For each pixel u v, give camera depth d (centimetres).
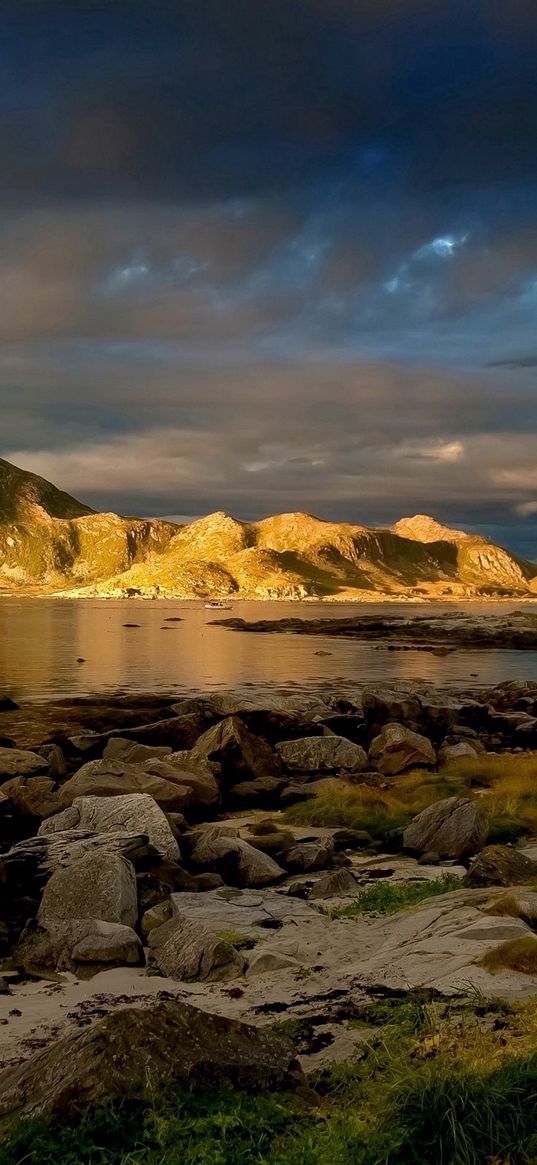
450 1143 505
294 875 1529
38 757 2717
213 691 5262
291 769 2758
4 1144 514
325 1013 767
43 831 1734
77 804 1773
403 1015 717
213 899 1284
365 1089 580
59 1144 511
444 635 13162
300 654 9000
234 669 7019
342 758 2767
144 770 2291
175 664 7431
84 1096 541
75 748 3120
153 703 4569
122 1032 585
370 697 3897
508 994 747
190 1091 558
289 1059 608
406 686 5222
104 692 5178
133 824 1661
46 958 1041
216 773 2478
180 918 1117
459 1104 530
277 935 1091
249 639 11844
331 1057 666
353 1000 794
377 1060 618
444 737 3512
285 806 2289
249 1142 516
